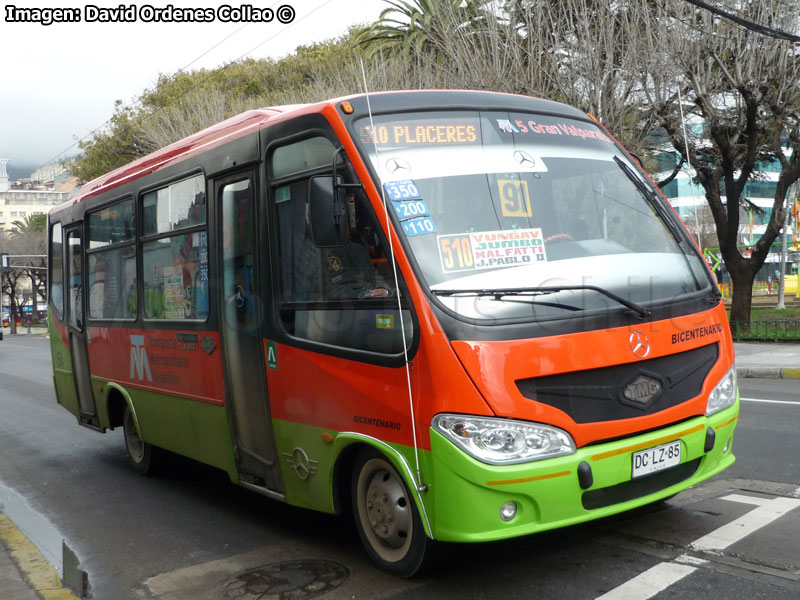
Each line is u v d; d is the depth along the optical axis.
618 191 4.83
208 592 4.46
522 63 16.70
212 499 6.62
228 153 5.52
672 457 4.12
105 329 7.90
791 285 50.31
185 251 6.19
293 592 4.30
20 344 41.84
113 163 33.03
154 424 6.97
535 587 4.04
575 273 4.22
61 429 10.85
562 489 3.76
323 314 4.57
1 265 49.06
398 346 4.04
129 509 6.47
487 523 3.71
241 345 5.38
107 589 4.68
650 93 16.22
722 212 18.86
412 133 4.43
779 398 9.66
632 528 4.78
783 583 3.84
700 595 3.78
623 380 4.01
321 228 4.09
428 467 3.86
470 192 4.32
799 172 17.89
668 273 4.51
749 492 5.41
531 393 3.79
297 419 4.81
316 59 31.95
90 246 8.34
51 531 6.00
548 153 4.70
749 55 15.70
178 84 32.19
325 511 4.66
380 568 4.44
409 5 20.52
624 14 15.94
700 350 4.40
